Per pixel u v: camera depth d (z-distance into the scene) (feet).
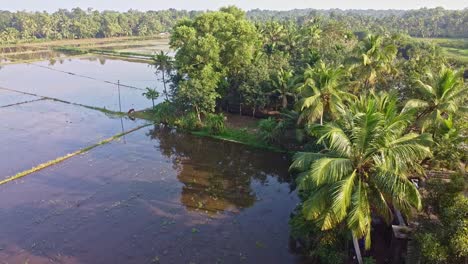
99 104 186.09
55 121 158.92
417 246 52.24
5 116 164.96
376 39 125.08
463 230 46.01
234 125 150.51
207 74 145.38
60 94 205.87
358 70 126.41
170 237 79.56
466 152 73.82
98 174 109.09
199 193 98.73
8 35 448.65
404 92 113.29
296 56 203.92
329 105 98.37
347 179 51.03
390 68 128.26
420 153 49.57
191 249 75.61
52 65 307.99
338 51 177.68
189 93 140.97
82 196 96.27
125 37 547.49
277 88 143.64
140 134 144.87
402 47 264.52
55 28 511.40
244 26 157.38
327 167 49.85
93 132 145.79
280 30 239.30
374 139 50.55
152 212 89.10
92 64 313.32
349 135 53.83
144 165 116.06
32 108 178.09
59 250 75.10
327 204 53.67
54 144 132.05
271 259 72.49
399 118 54.54
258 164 117.50
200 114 161.07
